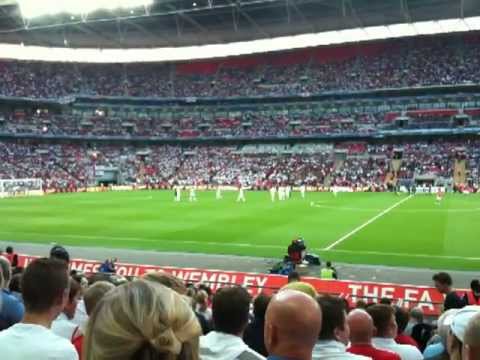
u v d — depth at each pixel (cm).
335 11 7781
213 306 515
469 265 2620
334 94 9756
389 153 8994
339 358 473
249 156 9888
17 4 7338
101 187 8838
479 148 8600
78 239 3422
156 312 222
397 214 4684
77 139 10025
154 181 9531
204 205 5609
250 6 7569
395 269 2559
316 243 3228
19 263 2314
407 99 9475
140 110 10781
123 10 7694
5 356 356
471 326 321
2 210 5147
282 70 10525
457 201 6003
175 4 7406
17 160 8969
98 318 225
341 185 8544
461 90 9112
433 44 9681
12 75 9981
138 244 3231
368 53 10088
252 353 486
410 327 1120
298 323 324
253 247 3111
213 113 10700
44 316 407
